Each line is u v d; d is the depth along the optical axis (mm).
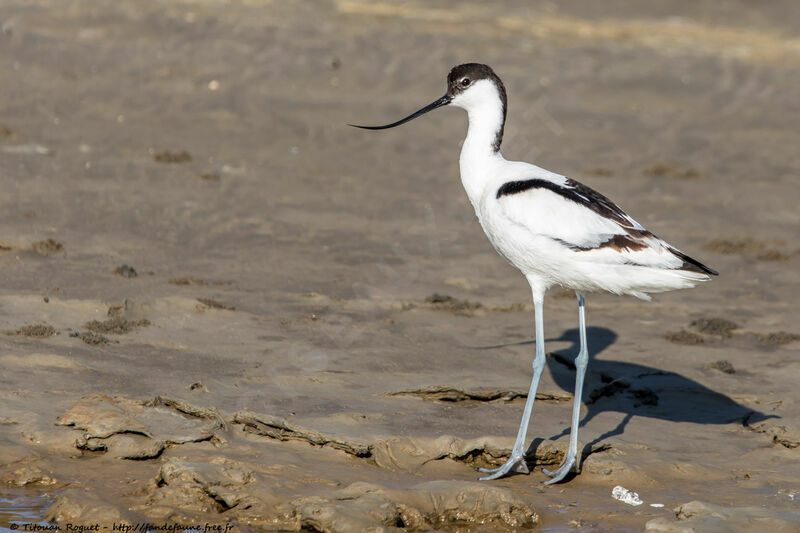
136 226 14617
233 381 10023
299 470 8516
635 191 19031
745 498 8508
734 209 18344
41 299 11508
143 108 20906
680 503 8398
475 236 15914
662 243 8852
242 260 13742
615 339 12203
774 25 33062
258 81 23469
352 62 25266
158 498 7930
